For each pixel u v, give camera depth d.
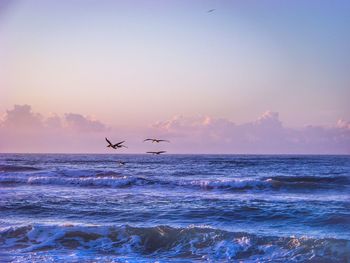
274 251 16.14
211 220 22.73
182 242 17.39
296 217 23.02
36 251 16.50
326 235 19.34
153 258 15.88
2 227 20.30
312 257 15.50
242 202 27.94
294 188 35.50
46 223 21.31
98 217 23.53
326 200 29.06
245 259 15.66
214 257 15.92
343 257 15.34
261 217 23.20
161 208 25.69
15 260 15.18
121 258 15.72
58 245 17.27
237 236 17.44
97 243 17.52
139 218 23.23
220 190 35.31
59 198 29.73
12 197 30.23
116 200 28.78
